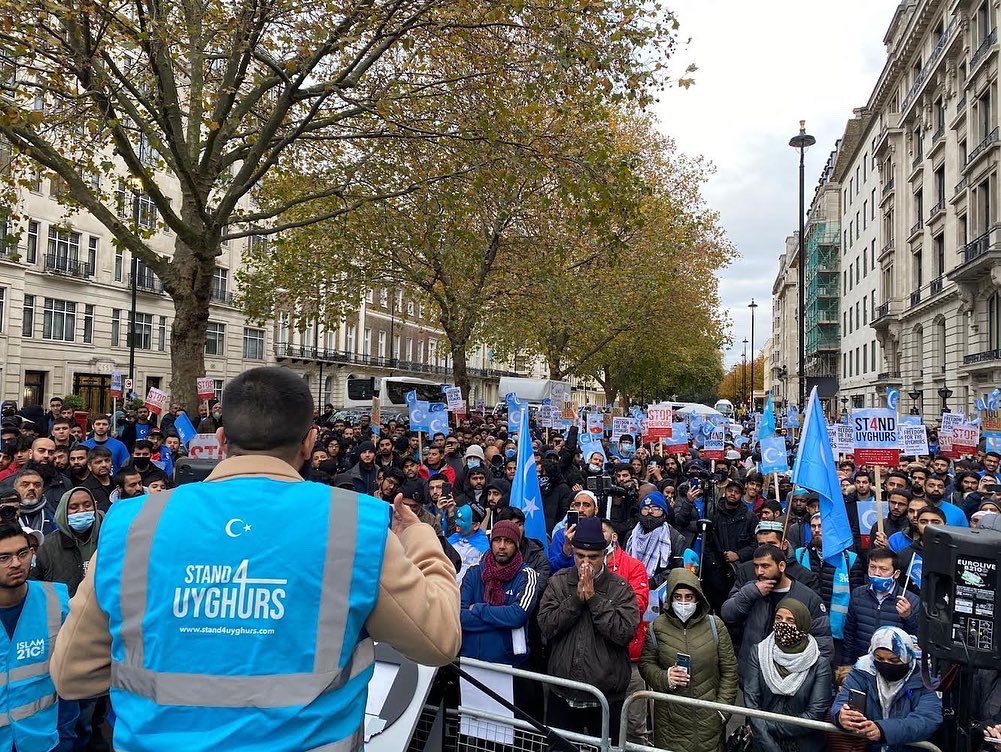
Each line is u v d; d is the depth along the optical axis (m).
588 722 4.55
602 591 4.50
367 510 1.66
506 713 3.98
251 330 45.28
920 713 3.81
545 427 18.20
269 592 1.52
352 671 1.57
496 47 12.37
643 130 29.38
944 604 3.28
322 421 18.42
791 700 4.32
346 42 10.56
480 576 5.04
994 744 3.53
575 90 11.30
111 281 36.31
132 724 1.47
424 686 3.01
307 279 21.27
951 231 33.66
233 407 1.74
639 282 28.84
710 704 3.92
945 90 34.41
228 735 1.42
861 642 5.29
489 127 12.34
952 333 34.16
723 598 7.55
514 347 33.44
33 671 3.48
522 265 21.44
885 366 45.94
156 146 10.89
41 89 11.04
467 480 10.04
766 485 11.25
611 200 12.33
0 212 12.78
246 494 1.62
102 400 35.69
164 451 10.33
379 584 1.58
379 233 17.86
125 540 1.59
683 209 31.53
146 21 9.91
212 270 12.95
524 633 4.79
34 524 6.35
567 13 10.55
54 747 3.56
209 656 1.49
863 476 8.57
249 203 33.44
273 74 12.41
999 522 6.16
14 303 31.22
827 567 6.92
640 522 7.20
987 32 29.47
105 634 1.62
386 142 14.79
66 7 9.07
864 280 52.56
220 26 10.60
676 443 13.69
